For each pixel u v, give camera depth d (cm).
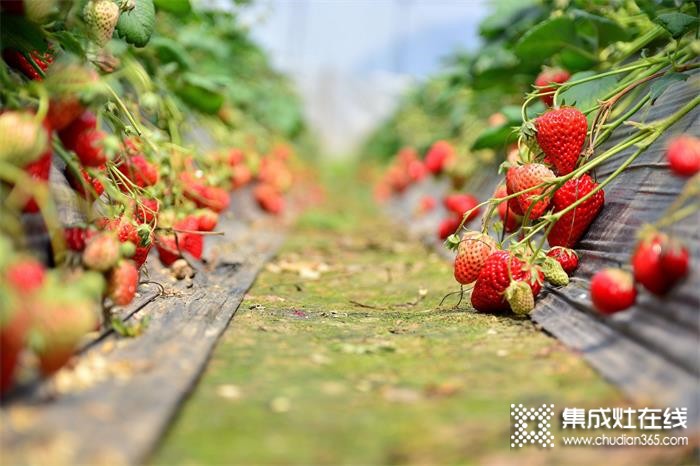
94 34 70
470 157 140
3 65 63
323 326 70
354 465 47
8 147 55
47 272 56
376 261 114
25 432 47
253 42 167
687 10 82
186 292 77
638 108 76
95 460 45
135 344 59
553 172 76
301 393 54
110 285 60
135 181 77
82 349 57
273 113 189
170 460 47
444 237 105
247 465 47
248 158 137
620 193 73
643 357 56
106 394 51
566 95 82
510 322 70
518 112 94
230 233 119
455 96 177
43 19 66
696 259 57
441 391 55
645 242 58
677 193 66
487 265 72
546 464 48
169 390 52
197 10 122
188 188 88
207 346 61
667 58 78
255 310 75
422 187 227
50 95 59
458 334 67
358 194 357
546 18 112
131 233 69
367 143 443
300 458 47
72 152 63
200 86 108
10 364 49
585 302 65
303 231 167
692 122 71
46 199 56
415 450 48
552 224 71
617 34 90
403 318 73
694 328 54
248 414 52
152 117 103
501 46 119
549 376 57
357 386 56
